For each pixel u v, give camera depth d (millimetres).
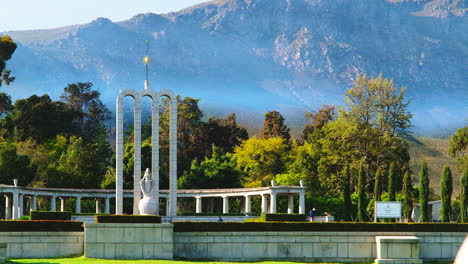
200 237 64375
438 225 68812
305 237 66312
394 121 136750
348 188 96312
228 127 183500
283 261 65062
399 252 66312
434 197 149250
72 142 157375
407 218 95312
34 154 141625
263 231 65562
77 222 63125
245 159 162750
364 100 137125
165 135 167625
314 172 139375
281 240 65875
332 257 66562
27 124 165500
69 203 131625
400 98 136500
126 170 133500
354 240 67125
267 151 163375
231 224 65125
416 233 68188
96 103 197250
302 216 83500
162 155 165500
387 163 132000
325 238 66625
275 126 192000
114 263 57875
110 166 168625
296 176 141375
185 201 136500
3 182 120688
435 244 68500
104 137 191750
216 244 64625
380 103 136125
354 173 130375
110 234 61688
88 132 185250
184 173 153250
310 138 154875
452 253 68625
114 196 117375
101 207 134125
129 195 116125
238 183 137500
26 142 147875
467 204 86500
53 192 110750
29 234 61344
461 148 137000
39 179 132750
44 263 56312
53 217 82812
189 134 178875
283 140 167000
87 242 61188
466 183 86688
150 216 63438
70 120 177875
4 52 142125
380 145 132250
